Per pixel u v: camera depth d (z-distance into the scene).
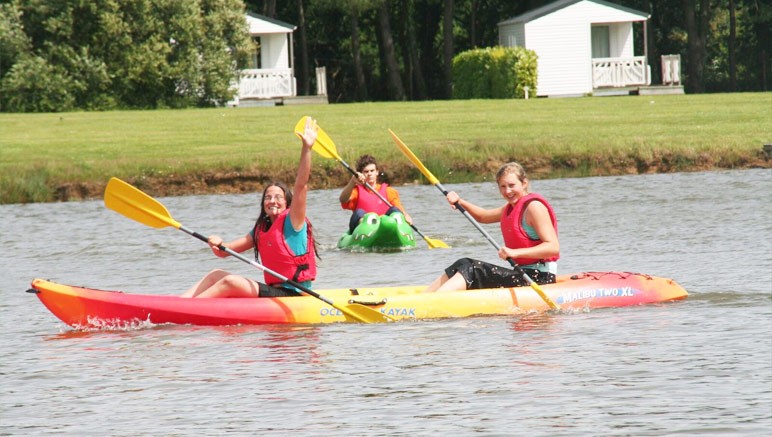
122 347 26.72
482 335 27.11
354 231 45.69
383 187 48.31
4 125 91.69
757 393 20.94
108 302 29.16
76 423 20.22
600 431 18.94
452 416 20.03
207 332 28.36
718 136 76.56
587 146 73.38
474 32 176.88
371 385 22.41
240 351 25.97
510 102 113.19
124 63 121.44
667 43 195.00
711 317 28.48
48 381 23.39
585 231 46.88
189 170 68.81
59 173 67.69
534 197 30.69
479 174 71.12
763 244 41.25
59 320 30.62
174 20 123.56
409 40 177.25
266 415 20.41
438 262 41.34
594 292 30.66
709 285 33.22
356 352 25.55
